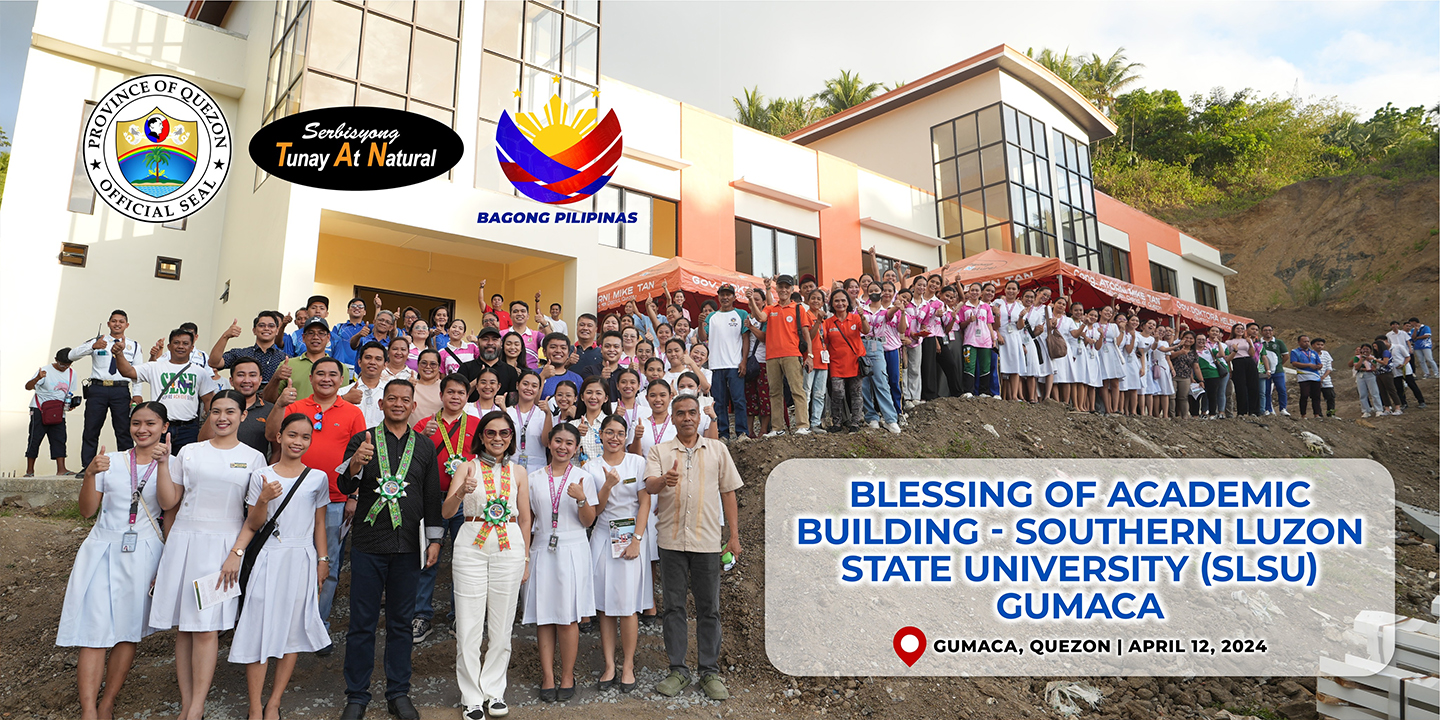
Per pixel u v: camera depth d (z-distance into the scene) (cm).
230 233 1239
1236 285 3719
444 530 473
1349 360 2705
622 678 510
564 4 1364
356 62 1119
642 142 1562
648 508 519
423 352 612
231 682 489
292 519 443
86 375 1106
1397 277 3145
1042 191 2133
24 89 1127
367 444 447
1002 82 2075
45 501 759
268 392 612
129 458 439
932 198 2136
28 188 1107
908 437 857
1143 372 1250
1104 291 1412
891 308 912
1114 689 574
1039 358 1109
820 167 1881
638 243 1536
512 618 467
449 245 1268
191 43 1263
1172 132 4369
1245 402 1438
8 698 477
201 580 405
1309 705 561
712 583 517
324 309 767
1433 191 3303
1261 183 4197
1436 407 1577
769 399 935
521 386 577
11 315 1069
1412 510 986
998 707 527
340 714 448
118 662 428
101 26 1180
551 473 511
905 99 2222
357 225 1148
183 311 1212
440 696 479
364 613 441
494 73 1264
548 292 1377
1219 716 555
